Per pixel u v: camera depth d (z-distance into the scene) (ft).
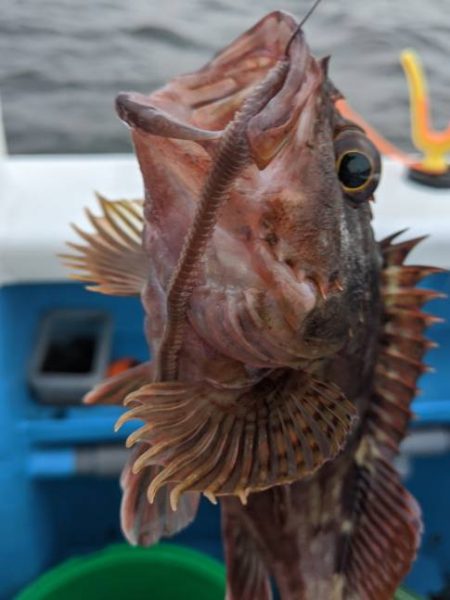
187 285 0.62
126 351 1.56
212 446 0.67
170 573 1.47
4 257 1.33
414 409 1.40
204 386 0.69
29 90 4.25
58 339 1.51
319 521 0.81
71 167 1.57
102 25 4.52
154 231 0.68
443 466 1.57
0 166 1.45
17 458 1.36
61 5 4.67
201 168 0.65
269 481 0.67
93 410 1.41
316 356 0.71
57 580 1.40
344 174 0.69
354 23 4.12
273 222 0.66
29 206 1.42
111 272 0.86
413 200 1.46
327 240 0.68
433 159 1.52
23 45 4.40
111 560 1.46
